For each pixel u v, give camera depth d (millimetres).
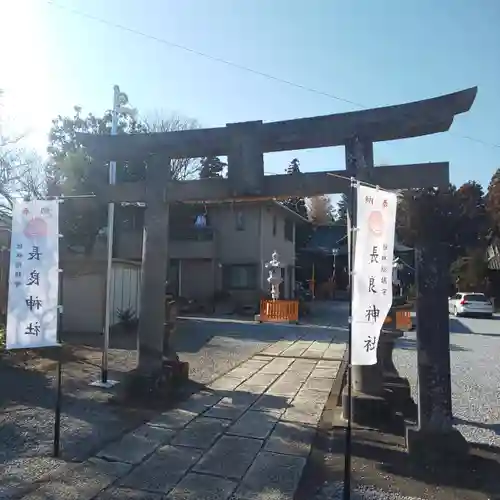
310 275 37375
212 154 6375
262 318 18344
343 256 37406
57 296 4715
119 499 3639
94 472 4121
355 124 5520
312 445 4895
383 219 4234
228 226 23797
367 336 4016
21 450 4590
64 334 13320
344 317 21156
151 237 6387
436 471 4250
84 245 18844
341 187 5531
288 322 18203
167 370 6547
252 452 4676
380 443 4938
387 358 6492
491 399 7137
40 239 4719
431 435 4371
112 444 4809
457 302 23969
